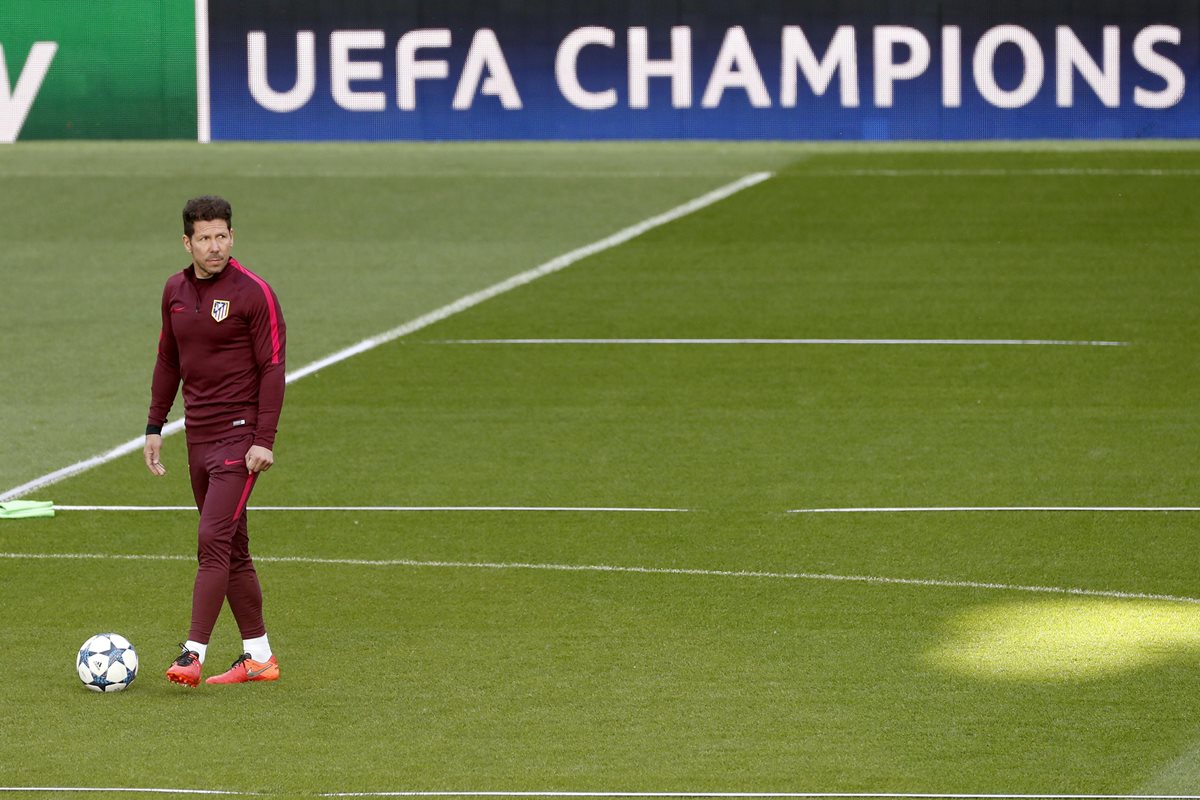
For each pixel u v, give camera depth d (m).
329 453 39.97
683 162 76.94
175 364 25.17
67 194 72.19
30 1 81.56
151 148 81.12
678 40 80.38
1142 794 20.55
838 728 22.97
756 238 63.84
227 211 24.00
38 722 23.30
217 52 81.56
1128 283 56.69
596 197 70.75
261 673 25.12
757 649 26.53
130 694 24.53
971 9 79.38
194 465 24.70
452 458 39.50
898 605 28.86
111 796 20.59
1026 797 20.47
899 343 50.16
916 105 80.06
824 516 34.69
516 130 81.56
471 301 55.78
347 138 81.88
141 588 30.19
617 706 23.92
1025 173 73.19
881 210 67.62
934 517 34.50
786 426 42.09
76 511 35.53
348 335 51.81
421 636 27.36
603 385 46.19
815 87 80.31
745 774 21.28
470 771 21.44
